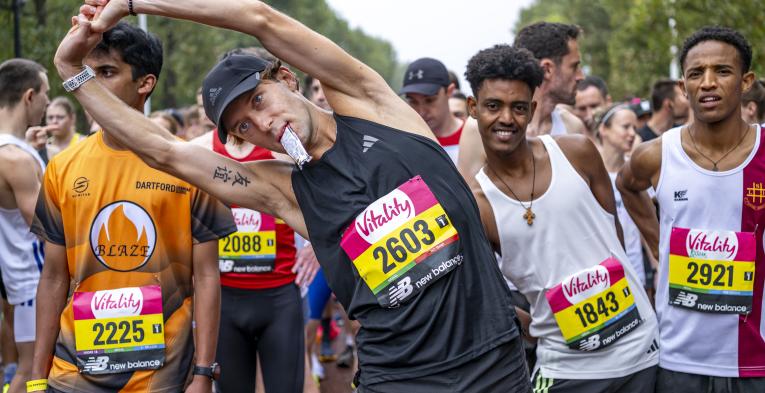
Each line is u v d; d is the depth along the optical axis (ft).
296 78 10.84
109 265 12.12
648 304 14.06
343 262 10.59
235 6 10.19
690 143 13.58
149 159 11.13
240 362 17.98
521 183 13.41
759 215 13.23
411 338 10.24
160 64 12.44
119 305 12.07
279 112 10.28
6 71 16.92
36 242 18.07
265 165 11.19
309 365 21.42
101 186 12.08
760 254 13.32
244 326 17.83
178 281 12.33
